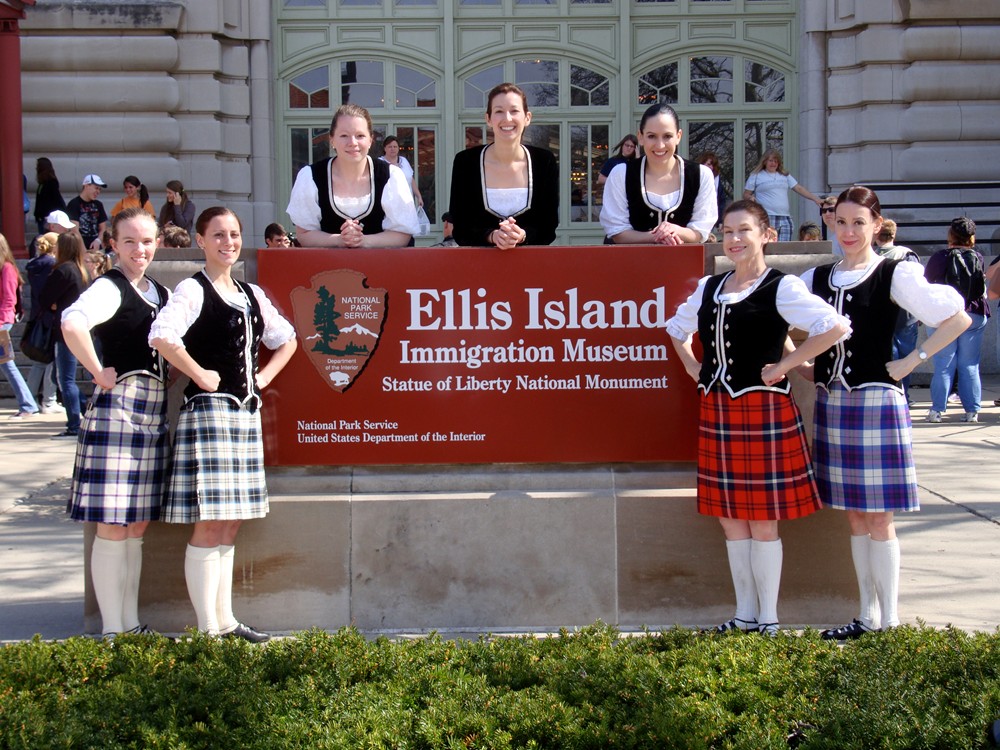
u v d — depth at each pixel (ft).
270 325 16.01
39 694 13.20
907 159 50.14
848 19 50.16
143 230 15.48
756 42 52.19
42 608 18.01
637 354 16.52
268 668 13.98
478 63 52.19
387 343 16.46
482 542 16.66
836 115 50.90
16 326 44.45
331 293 16.39
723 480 15.49
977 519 23.25
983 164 49.88
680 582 16.69
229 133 51.21
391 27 52.03
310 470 16.83
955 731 11.84
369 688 13.19
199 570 15.61
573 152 52.47
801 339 16.69
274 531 16.62
